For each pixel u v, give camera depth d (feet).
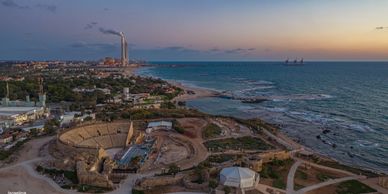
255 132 593.42
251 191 327.06
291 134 611.88
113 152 477.77
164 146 501.56
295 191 331.36
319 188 340.59
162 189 331.16
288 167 403.75
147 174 377.91
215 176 366.02
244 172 339.77
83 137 519.60
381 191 337.52
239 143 520.01
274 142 534.37
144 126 618.85
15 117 638.94
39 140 519.60
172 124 618.03
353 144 548.72
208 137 551.18
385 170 435.94
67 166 387.55
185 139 538.06
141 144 506.89
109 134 541.34
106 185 340.59
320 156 474.08
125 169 386.11
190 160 432.25
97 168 391.04
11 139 520.42
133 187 334.85
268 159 418.31
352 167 426.92
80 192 325.62
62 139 474.08
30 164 406.41
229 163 396.57
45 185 342.64
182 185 342.44
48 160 413.80
